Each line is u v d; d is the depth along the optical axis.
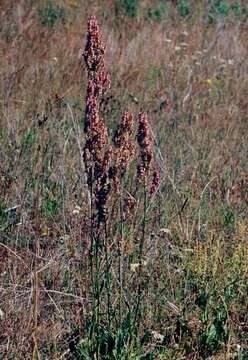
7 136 8.84
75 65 12.85
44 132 9.00
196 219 7.53
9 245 7.00
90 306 5.97
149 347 5.63
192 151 9.06
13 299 5.93
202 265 6.60
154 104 11.27
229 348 5.64
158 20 17.30
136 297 5.87
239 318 6.20
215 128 10.48
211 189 8.27
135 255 6.57
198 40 15.52
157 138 9.30
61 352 5.56
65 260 6.54
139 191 7.49
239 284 6.41
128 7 17.52
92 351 5.38
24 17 15.59
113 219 6.64
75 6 17.38
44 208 7.50
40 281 6.09
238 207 8.07
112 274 6.04
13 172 8.05
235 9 18.61
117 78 12.34
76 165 8.27
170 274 6.48
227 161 9.11
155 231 7.17
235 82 13.05
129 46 14.22
